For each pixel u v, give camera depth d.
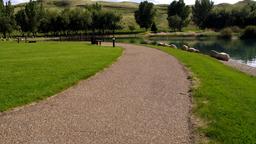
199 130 12.48
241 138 11.43
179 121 13.64
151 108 15.61
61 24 141.38
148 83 21.75
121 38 122.88
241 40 110.38
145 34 146.50
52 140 11.53
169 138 11.76
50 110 15.29
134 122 13.52
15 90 19.06
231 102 16.52
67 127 12.88
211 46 83.50
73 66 29.16
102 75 24.92
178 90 19.62
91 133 12.23
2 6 127.00
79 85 21.11
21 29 136.25
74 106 15.98
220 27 157.50
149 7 161.88
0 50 50.62
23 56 40.00
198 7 175.62
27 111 15.13
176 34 143.38
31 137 11.82
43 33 157.88
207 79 23.61
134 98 17.58
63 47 55.91
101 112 14.93
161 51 47.59
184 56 40.41
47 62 32.56
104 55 39.50
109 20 149.88
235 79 24.66
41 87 19.91
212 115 14.17
